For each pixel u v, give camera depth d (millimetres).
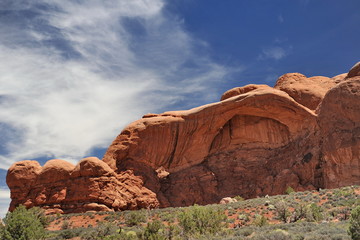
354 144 34188
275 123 44344
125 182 40750
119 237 19828
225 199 35656
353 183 33312
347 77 40344
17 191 39594
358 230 13438
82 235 24266
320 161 37812
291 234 15180
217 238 16250
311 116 40750
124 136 44406
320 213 22312
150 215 31297
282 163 41469
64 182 38906
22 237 19203
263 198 33062
